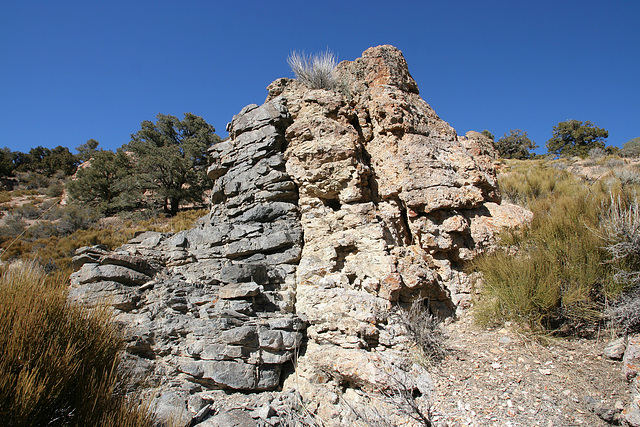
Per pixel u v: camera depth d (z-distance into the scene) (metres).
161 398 4.35
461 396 4.11
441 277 6.23
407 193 6.42
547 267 5.20
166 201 26.69
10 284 3.72
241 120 7.99
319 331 5.28
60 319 3.69
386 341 4.95
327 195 6.82
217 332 5.02
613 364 4.01
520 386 4.04
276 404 4.64
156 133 38.81
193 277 6.42
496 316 5.26
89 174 30.67
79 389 3.22
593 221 5.76
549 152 33.75
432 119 7.80
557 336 4.71
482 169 7.82
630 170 11.42
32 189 41.47
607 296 4.69
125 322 5.19
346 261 6.18
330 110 7.22
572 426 3.46
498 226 6.70
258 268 5.94
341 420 4.39
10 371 2.87
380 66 7.85
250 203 7.30
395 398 4.13
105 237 18.70
